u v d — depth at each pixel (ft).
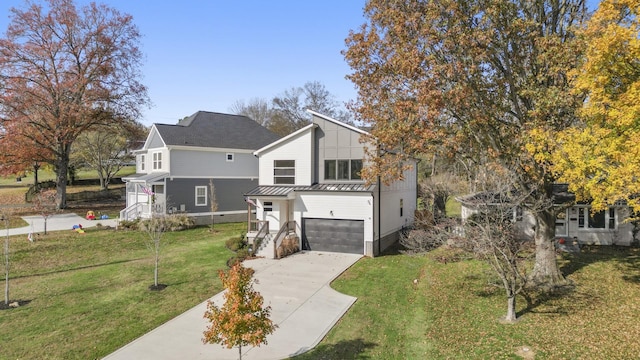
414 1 41.52
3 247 71.77
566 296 45.27
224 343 28.50
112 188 167.02
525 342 34.30
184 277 55.98
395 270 59.98
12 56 101.24
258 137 118.01
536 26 42.22
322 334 37.19
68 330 38.32
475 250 43.32
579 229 72.08
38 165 144.66
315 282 53.42
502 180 46.26
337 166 74.23
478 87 43.80
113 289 50.60
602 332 35.45
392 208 82.02
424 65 41.81
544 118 42.27
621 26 35.12
